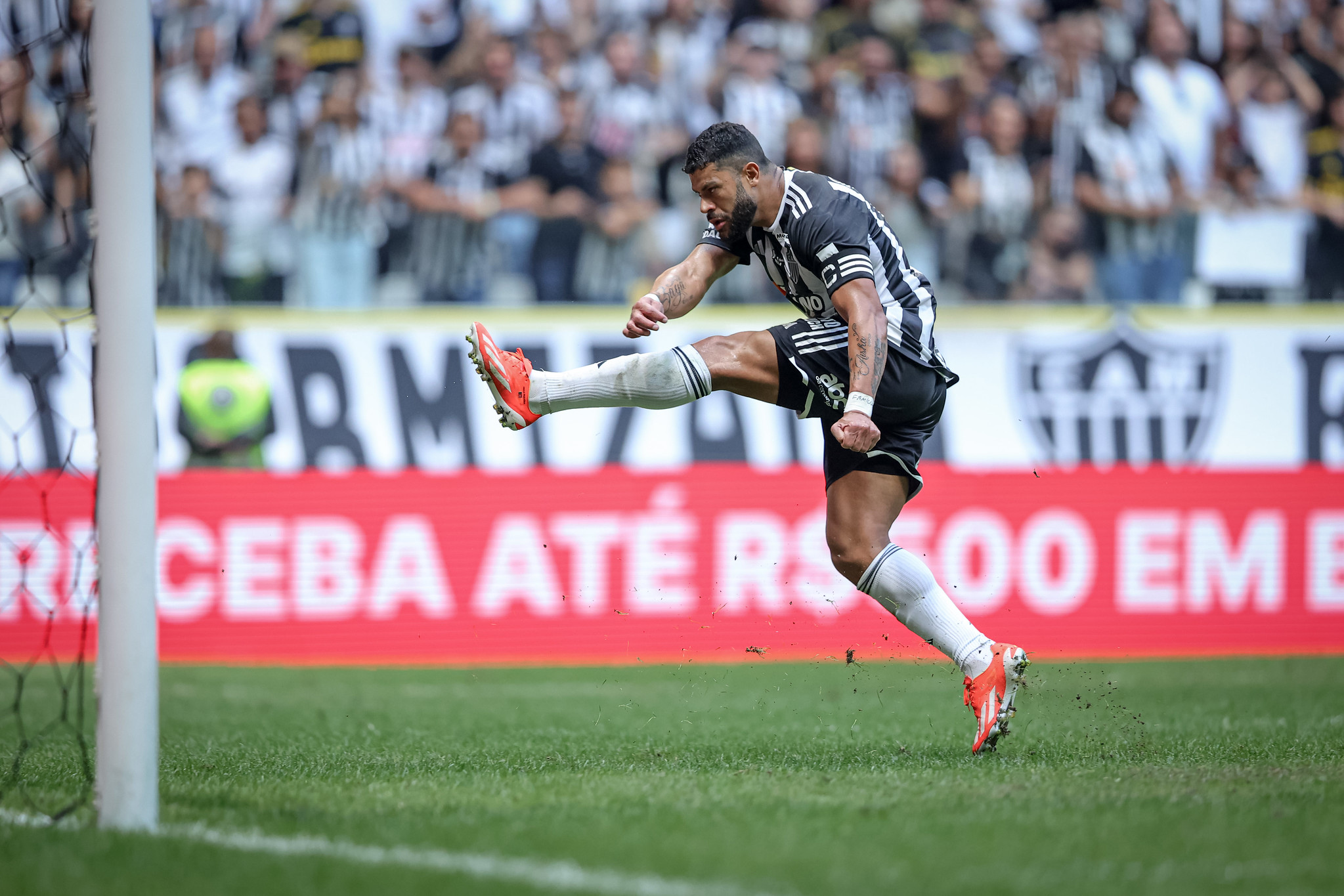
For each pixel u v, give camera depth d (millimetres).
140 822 10492
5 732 18641
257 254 36281
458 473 30156
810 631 30141
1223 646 30891
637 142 37688
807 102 38719
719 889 8266
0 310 29609
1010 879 8539
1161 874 8727
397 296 36344
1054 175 37656
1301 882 8609
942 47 39312
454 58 38344
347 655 29359
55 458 29312
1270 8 39719
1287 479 31672
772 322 31953
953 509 30688
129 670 10500
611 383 14602
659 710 21125
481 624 29688
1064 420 31422
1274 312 32125
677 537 30156
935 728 17672
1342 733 16875
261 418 30000
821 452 30641
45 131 35562
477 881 8523
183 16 38219
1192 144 38500
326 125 36781
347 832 10141
